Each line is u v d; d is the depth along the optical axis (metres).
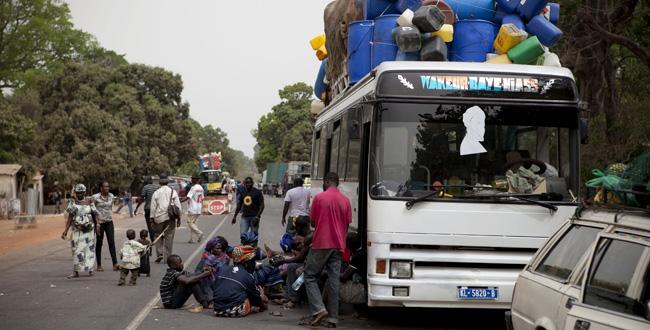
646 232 4.84
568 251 5.80
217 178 61.72
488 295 8.40
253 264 10.05
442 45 9.59
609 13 18.78
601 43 20.03
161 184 15.73
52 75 60.91
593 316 4.91
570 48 20.30
